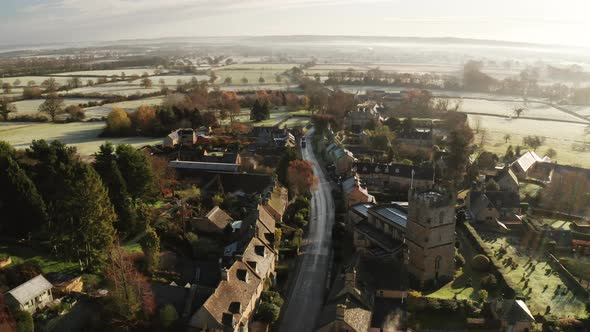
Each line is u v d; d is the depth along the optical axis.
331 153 185.62
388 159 176.88
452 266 98.38
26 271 87.56
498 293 94.25
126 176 120.19
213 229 114.19
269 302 86.19
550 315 85.38
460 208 141.25
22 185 102.62
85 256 94.56
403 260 91.94
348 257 107.06
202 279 87.56
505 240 121.81
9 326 70.94
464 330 81.81
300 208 130.50
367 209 114.06
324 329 71.94
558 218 136.88
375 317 77.25
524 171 168.62
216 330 71.94
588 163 191.88
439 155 181.88
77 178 109.12
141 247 100.38
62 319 79.12
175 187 142.12
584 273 102.81
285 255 107.19
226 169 155.00
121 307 75.12
